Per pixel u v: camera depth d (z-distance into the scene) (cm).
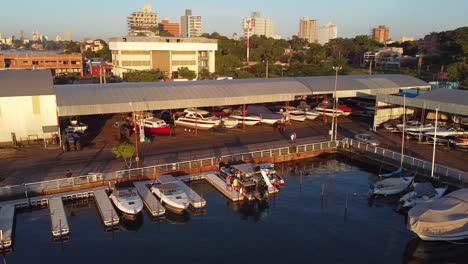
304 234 3456
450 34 19725
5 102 5188
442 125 6197
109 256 3089
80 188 4034
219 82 7112
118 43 14588
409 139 5897
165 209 3784
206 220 3678
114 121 6988
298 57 19562
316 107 7806
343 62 16762
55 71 16400
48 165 4553
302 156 5359
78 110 5353
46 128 5306
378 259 3091
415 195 3881
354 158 5297
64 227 3319
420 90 7531
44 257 3056
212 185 4406
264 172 4362
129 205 3606
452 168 4541
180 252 3161
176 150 5247
